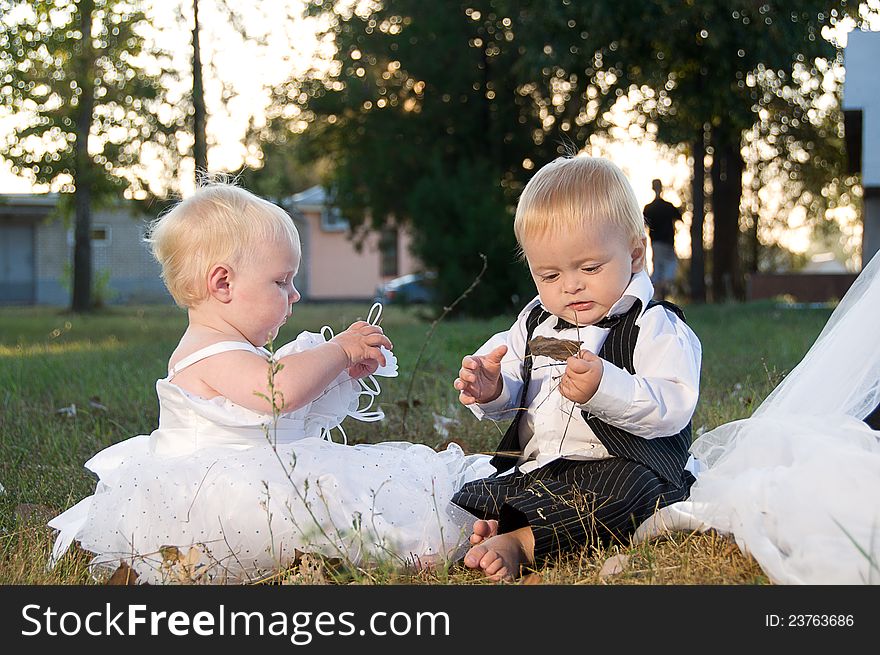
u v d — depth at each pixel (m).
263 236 2.93
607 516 2.70
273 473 2.72
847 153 17.97
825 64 19.17
